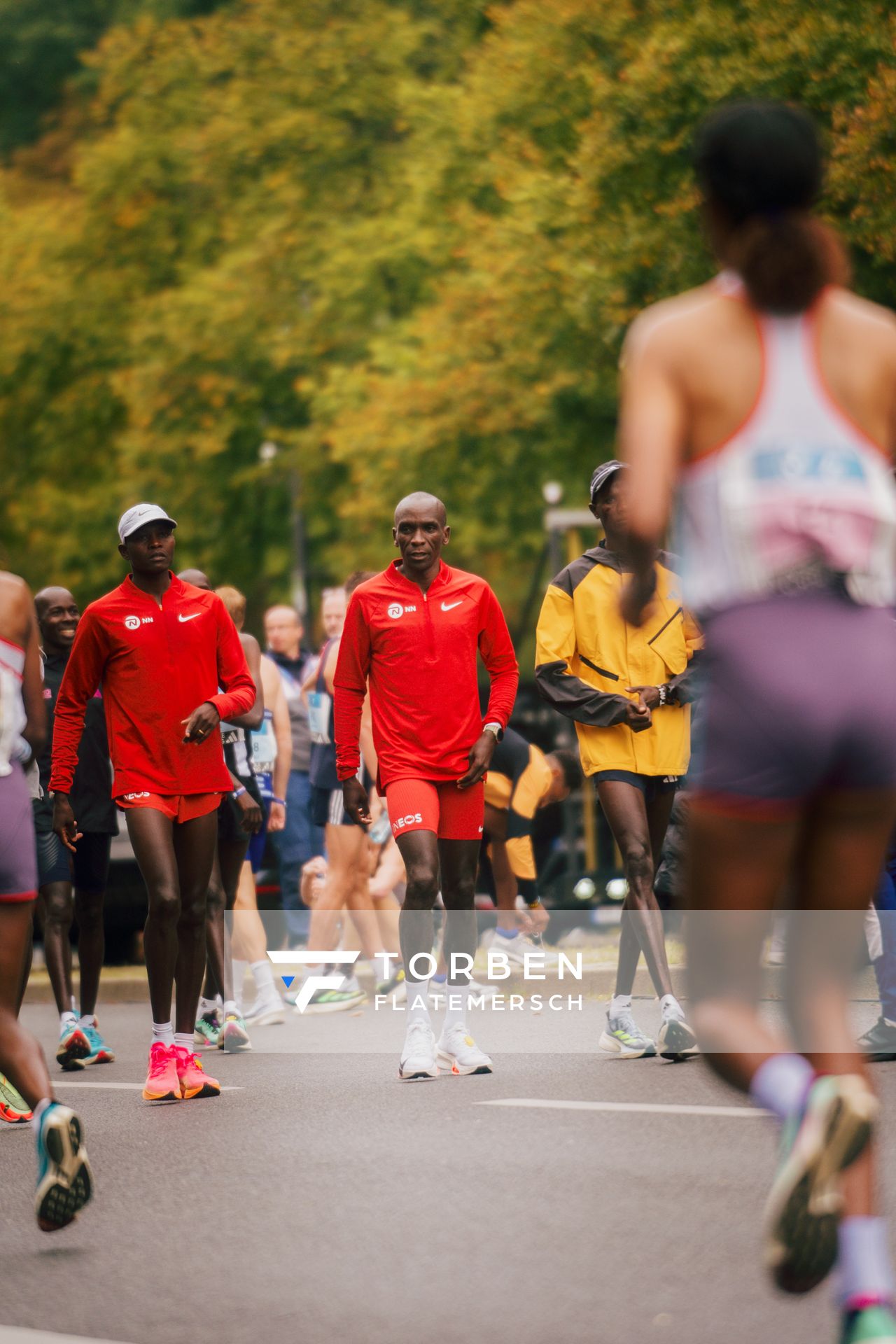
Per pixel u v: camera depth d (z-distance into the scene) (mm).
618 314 80312
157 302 123938
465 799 28766
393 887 44344
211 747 28703
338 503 118250
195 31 134625
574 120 91625
